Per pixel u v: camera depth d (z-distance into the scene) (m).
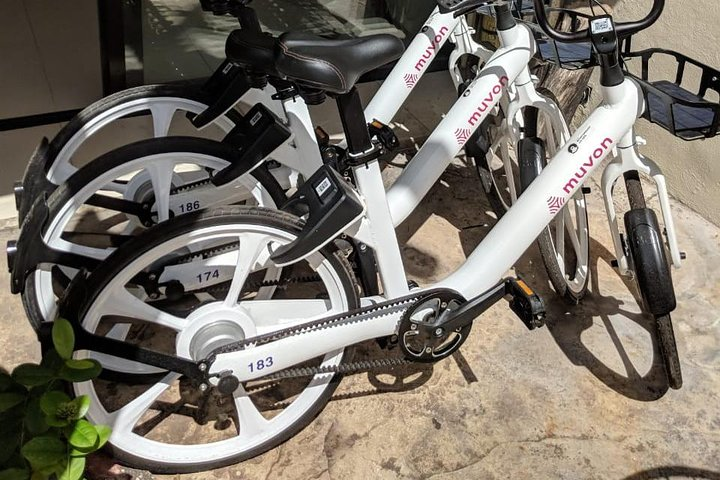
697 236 2.90
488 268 1.89
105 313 1.60
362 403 2.09
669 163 3.08
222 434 1.98
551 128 2.46
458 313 1.83
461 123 2.06
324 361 1.90
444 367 2.22
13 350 2.15
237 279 1.67
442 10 1.78
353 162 1.63
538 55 2.17
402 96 2.39
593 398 2.16
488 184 2.88
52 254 1.65
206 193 2.11
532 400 2.14
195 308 1.77
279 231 1.63
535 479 1.91
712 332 2.45
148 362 1.61
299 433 1.99
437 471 1.92
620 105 1.80
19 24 2.57
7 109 2.71
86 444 1.49
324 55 1.40
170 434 1.96
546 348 2.32
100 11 2.61
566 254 2.76
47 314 1.71
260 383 1.94
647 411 2.13
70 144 1.97
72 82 2.76
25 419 1.56
